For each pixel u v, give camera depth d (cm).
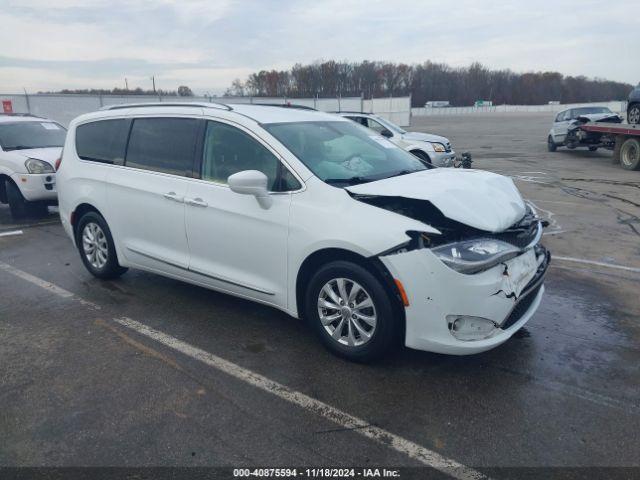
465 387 340
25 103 2402
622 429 296
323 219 356
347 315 363
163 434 296
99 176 518
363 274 343
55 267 616
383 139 493
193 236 439
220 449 283
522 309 367
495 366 367
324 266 364
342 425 303
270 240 386
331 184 369
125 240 506
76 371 369
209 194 423
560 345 398
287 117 444
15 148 936
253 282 408
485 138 3083
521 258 355
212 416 313
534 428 297
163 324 446
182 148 452
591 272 570
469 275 322
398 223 331
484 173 427
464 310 323
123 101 2675
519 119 6444
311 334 423
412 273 324
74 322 454
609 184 1206
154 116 482
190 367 372
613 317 450
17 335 430
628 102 1667
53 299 510
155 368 372
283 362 377
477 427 299
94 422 308
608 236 723
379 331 347
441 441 288
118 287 541
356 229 340
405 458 275
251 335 423
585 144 1861
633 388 338
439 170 441
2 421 311
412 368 365
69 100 2509
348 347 369
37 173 870
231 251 414
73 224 563
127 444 288
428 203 354
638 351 388
